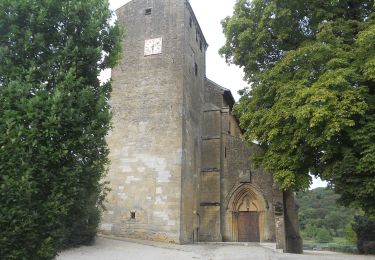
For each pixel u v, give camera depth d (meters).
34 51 8.80
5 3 8.47
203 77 34.00
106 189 21.39
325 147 17.27
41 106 8.04
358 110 15.82
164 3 28.97
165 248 21.30
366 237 30.75
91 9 9.77
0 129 7.64
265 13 20.36
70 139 8.37
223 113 32.59
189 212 26.64
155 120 26.75
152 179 25.62
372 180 15.72
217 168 30.48
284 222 24.03
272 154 19.34
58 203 7.98
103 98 9.44
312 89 16.64
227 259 17.67
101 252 17.94
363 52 17.11
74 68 8.75
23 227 7.44
